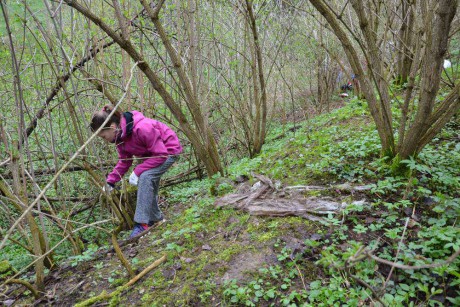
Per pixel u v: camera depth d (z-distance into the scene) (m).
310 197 3.45
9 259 4.25
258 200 3.67
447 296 2.29
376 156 3.90
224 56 6.55
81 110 3.63
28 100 5.39
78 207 5.20
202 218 3.71
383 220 2.95
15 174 3.35
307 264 2.71
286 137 6.92
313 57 8.36
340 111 6.62
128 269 3.07
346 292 2.40
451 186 3.24
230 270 2.81
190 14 4.24
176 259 3.16
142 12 5.11
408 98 3.27
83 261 3.67
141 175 3.83
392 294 2.33
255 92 5.86
